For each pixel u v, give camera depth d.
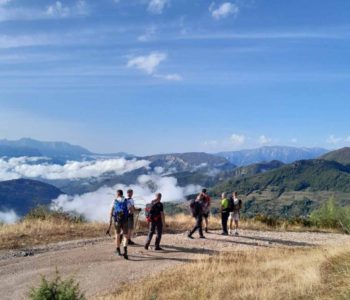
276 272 12.80
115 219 15.41
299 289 10.17
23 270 13.41
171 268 14.06
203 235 20.27
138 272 13.65
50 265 14.07
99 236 19.31
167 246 17.48
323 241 21.00
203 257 15.57
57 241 17.83
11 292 11.42
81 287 11.98
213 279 12.40
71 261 14.65
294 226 28.72
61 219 23.77
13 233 18.64
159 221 16.78
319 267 11.78
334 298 9.04
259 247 18.16
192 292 11.05
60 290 8.00
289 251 17.16
